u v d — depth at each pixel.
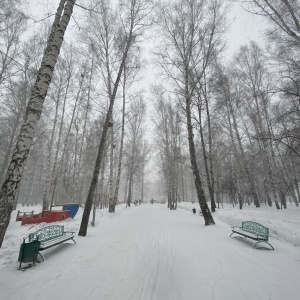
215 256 5.15
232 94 18.94
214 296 3.30
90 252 5.39
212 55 11.82
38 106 4.34
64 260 4.75
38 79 4.48
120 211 18.28
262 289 3.53
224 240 6.86
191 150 11.23
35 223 10.25
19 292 3.28
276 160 15.62
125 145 30.06
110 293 3.29
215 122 18.92
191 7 11.59
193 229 8.91
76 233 7.84
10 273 3.99
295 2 6.88
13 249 5.57
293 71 7.46
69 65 18.02
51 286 3.48
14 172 3.85
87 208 7.72
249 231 6.89
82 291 3.33
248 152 16.19
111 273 4.05
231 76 18.98
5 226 3.64
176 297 3.26
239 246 6.11
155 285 3.63
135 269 4.28
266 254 5.36
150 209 21.25
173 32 11.57
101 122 17.12
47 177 15.80
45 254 5.23
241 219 9.84
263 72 16.94
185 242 6.53
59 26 4.87
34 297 3.12
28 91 14.41
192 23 11.54
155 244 6.25
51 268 4.27
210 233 8.02
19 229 8.80
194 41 11.75
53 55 4.70
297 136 7.57
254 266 4.53
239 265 4.57
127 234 7.70
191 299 3.21
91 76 17.91
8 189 3.74
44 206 15.13
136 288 3.49
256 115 15.30
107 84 12.24
